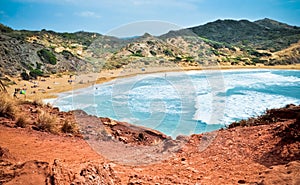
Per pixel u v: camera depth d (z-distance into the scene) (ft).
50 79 155.43
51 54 192.03
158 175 16.28
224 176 16.30
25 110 33.91
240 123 32.27
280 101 105.09
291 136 21.07
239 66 271.49
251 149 21.17
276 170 13.67
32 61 177.27
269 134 23.30
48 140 23.41
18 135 23.58
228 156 20.54
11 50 176.04
